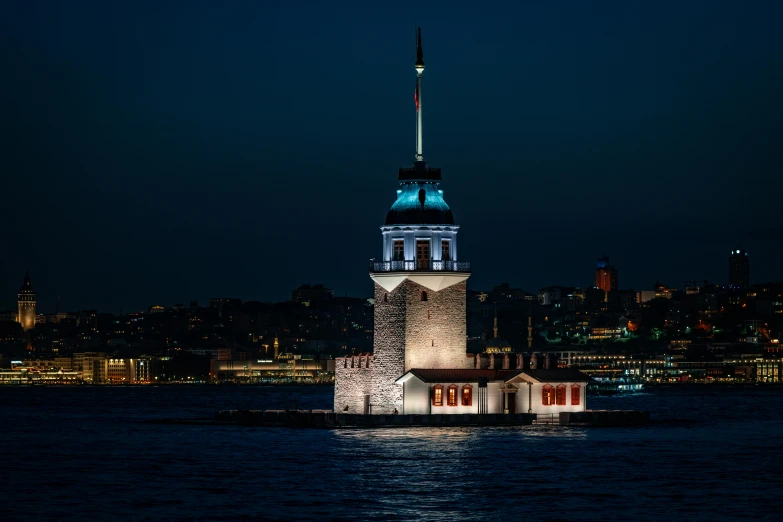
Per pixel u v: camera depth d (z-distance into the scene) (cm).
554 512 11306
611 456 15238
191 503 11881
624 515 11156
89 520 10988
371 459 14825
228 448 16662
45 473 14450
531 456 15062
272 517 11094
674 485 12900
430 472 13725
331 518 11038
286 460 14962
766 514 11206
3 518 11112
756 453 16112
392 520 10944
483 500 11938
